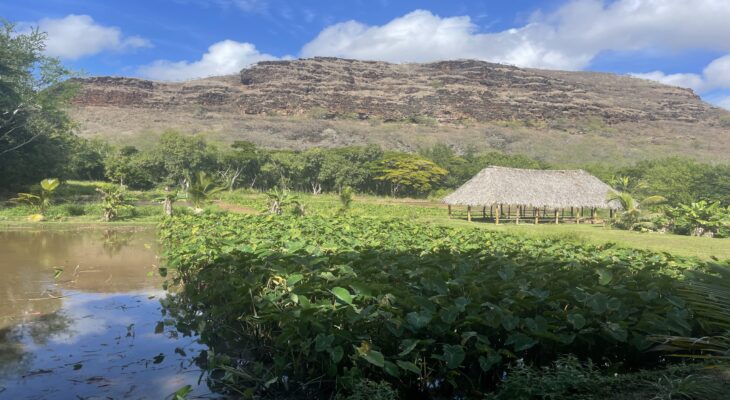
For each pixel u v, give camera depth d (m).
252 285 5.96
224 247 8.50
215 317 7.27
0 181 35.28
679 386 3.78
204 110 156.62
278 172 64.94
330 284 5.69
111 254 14.30
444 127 148.75
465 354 4.94
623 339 4.66
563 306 5.47
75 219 24.27
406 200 62.25
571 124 162.12
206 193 26.81
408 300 5.05
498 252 8.59
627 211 29.66
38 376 5.58
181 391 4.50
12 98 34.59
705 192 42.19
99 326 7.45
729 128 177.50
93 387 5.32
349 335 4.88
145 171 58.06
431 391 5.21
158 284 10.38
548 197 32.94
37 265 12.48
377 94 177.88
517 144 135.00
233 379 5.25
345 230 12.97
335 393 5.09
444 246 9.36
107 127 127.12
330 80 188.50
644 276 5.95
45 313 8.12
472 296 5.31
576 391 4.15
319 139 127.12
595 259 8.62
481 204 31.89
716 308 4.04
